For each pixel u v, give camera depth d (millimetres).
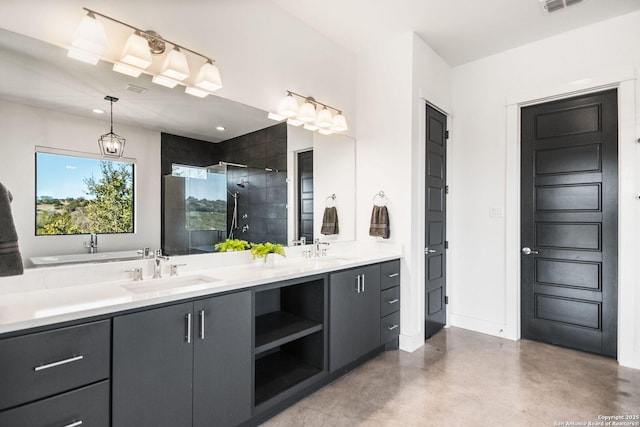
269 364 2330
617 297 2678
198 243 2145
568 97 2906
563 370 2486
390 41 3053
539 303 3061
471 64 3441
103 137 1750
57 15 1558
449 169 3518
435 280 3293
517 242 3127
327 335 2262
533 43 3057
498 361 2652
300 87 2742
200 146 2150
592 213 2789
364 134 3258
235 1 2258
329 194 3055
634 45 2564
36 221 1544
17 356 1080
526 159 3127
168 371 1440
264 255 2223
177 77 1897
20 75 1500
